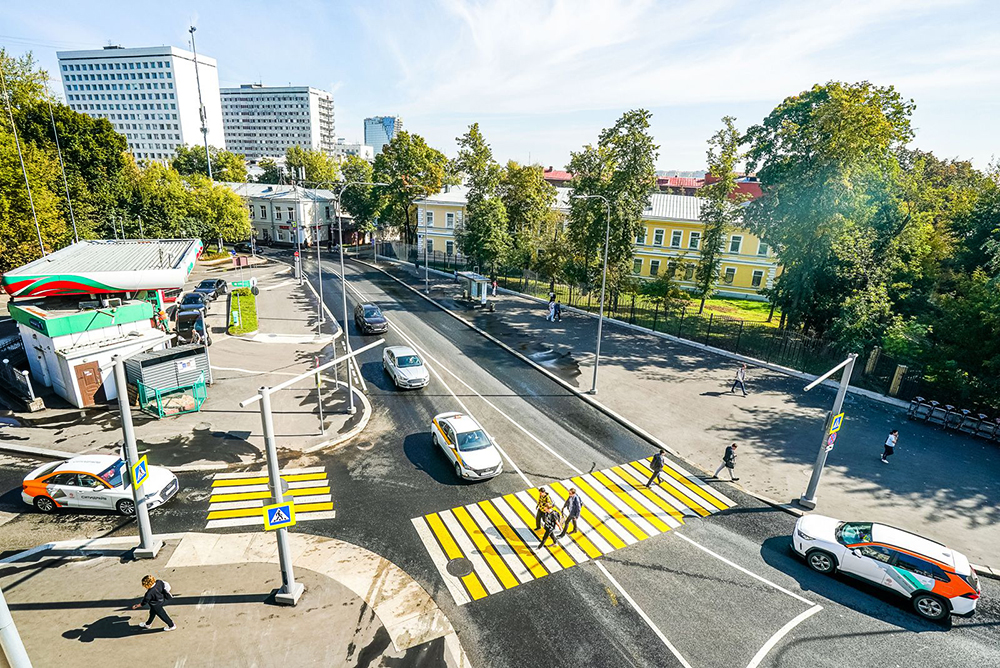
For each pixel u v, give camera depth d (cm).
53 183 4016
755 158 3547
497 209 4862
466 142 5241
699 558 1316
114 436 1806
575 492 1381
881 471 1762
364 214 7519
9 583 1158
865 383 2512
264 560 1255
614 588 1199
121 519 1402
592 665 991
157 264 2611
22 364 2347
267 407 1013
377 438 1909
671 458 1823
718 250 4300
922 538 1235
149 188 5131
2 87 3872
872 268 2941
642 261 5394
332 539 1341
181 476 1602
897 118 2912
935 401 2183
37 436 1786
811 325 3234
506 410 2192
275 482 1055
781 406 2283
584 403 2295
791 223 3105
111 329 2181
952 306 2397
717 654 1028
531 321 3691
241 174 9394
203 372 2111
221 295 4147
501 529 1405
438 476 1669
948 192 3928
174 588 1152
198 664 960
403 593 1159
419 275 5469
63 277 2183
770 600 1182
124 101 15862
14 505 1441
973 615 1163
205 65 16575
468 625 1075
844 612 1155
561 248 4478
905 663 1024
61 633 1020
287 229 7219
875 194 3136
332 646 1010
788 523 1477
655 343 3200
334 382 2419
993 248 2452
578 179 4112
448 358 2844
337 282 4947
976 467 1806
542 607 1132
